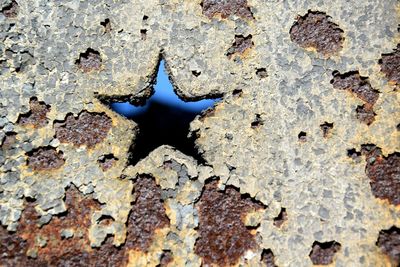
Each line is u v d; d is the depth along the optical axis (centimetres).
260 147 52
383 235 51
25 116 52
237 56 53
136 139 53
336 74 53
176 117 54
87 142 52
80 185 52
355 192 52
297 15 54
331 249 51
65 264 51
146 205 52
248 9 54
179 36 54
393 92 53
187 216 52
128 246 51
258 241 51
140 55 53
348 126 53
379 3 54
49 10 54
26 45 53
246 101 53
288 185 52
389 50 53
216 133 53
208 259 51
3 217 51
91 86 53
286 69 53
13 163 52
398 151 52
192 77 53
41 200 51
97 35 53
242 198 52
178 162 52
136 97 54
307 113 53
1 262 51
